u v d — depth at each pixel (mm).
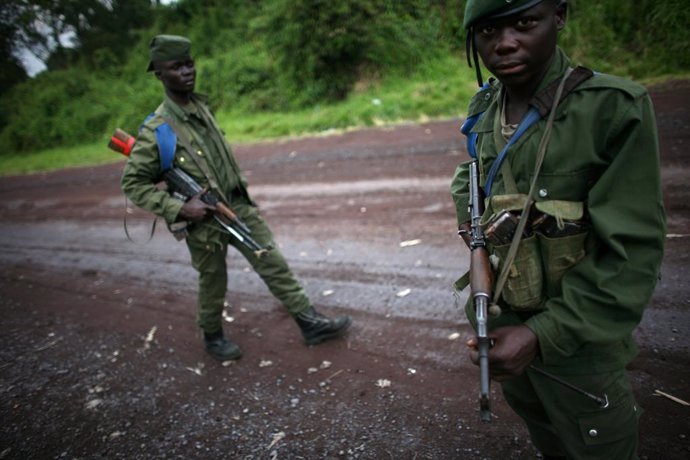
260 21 13188
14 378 3494
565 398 1459
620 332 1254
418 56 11922
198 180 2945
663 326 2873
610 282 1237
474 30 1330
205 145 2979
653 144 1201
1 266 6145
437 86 10430
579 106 1253
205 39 18031
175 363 3445
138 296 4648
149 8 22219
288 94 13250
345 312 3754
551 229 1307
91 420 2945
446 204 5367
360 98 11461
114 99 18375
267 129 11633
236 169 3184
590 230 1294
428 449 2354
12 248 6891
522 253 1350
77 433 2842
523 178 1365
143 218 7203
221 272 3201
